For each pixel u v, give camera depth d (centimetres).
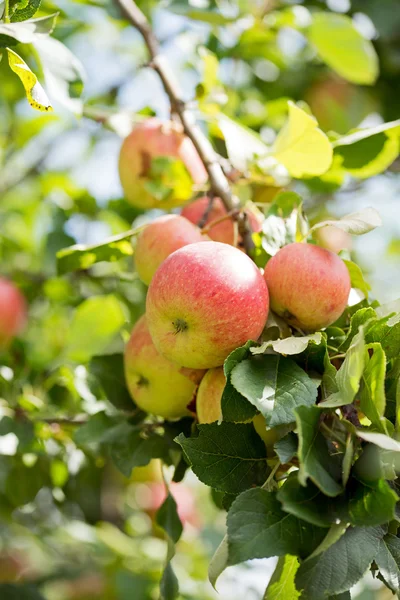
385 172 128
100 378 94
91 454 105
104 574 127
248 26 116
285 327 82
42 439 102
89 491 107
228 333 78
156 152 98
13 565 133
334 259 81
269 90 130
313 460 70
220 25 114
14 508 111
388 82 129
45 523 124
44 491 124
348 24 111
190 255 79
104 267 116
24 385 107
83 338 121
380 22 121
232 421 75
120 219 120
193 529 143
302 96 130
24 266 130
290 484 71
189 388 87
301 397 74
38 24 81
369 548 72
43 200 133
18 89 119
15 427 100
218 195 91
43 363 115
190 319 78
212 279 78
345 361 74
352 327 78
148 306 80
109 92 127
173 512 88
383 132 95
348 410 74
